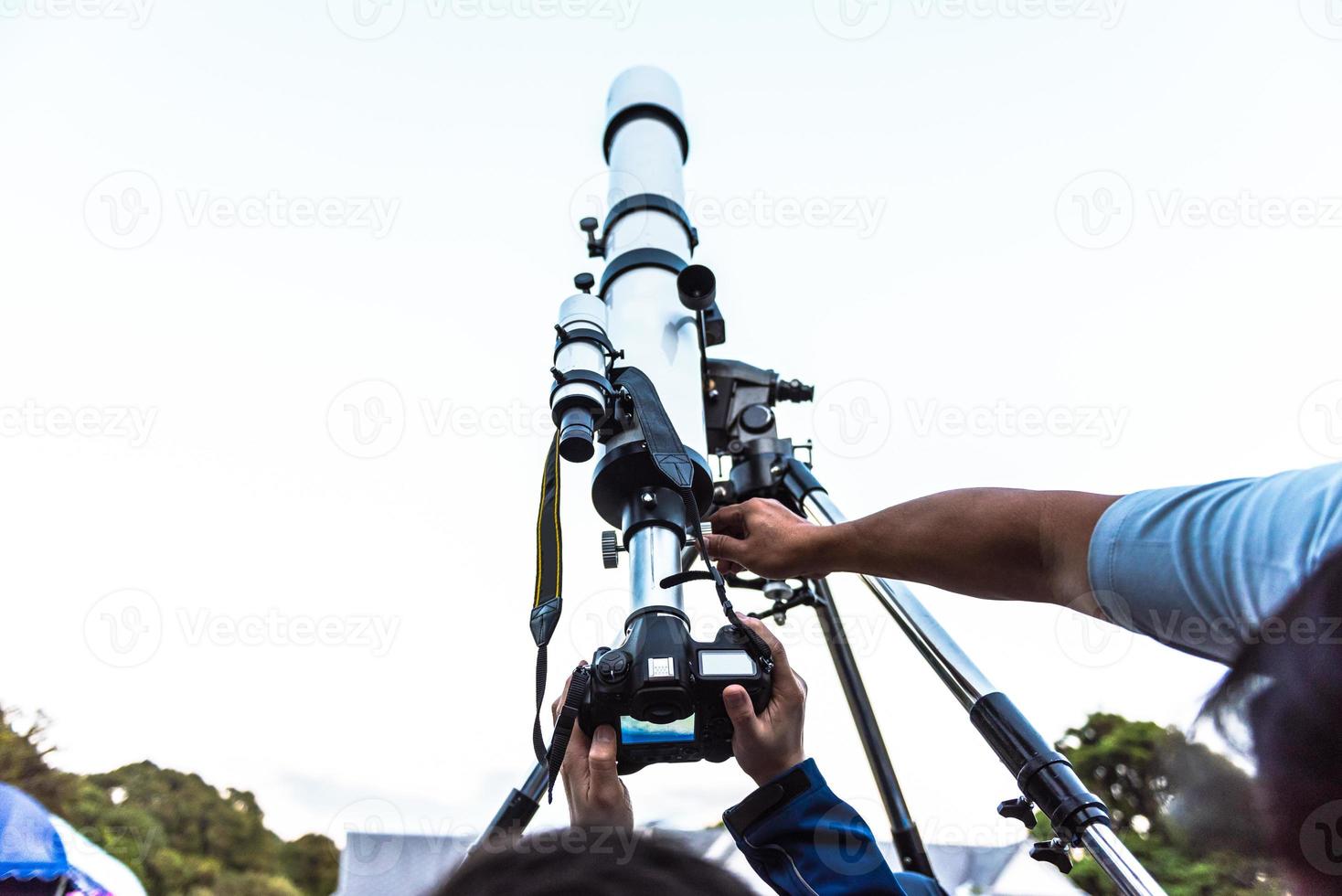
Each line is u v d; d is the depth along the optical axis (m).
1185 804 0.55
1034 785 1.49
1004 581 1.33
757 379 3.20
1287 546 0.78
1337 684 0.48
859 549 1.66
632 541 2.15
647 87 3.71
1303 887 0.48
